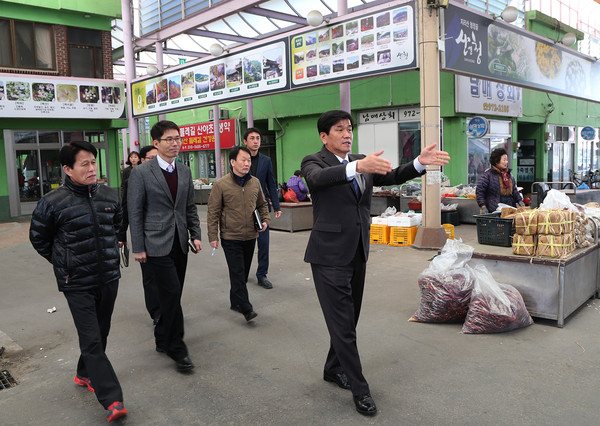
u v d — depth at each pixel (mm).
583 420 2553
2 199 13656
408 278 5609
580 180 16906
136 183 3303
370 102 14438
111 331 4188
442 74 12539
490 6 12688
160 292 3324
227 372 3299
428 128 7059
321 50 8891
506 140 14789
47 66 14242
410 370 3207
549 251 3920
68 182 2807
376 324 4102
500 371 3150
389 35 7711
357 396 2695
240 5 12875
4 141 13656
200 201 16266
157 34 16031
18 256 7965
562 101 17062
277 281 5691
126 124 15523
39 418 2781
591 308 4387
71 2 14008
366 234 2811
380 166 2283
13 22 13570
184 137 21812
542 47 10281
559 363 3246
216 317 4480
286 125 17453
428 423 2572
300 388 3033
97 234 2824
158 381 3199
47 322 4523
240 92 10836
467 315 3871
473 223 9922
